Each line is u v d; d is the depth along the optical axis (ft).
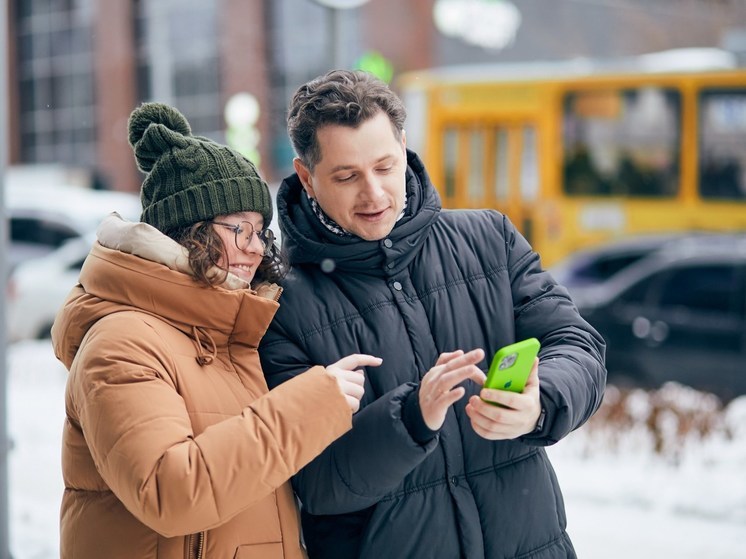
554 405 6.55
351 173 6.86
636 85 36.04
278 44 67.05
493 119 37.55
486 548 7.09
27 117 87.97
